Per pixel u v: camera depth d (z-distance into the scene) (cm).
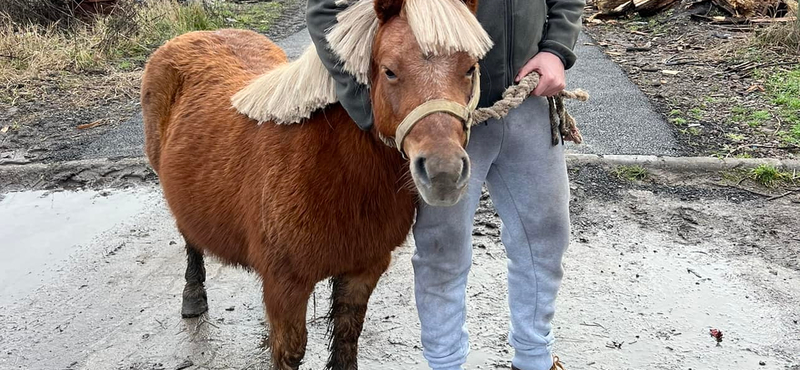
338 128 212
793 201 434
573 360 296
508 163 223
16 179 488
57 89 695
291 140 221
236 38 327
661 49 826
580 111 601
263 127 236
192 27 961
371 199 215
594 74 725
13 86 695
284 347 241
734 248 384
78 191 473
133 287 360
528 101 213
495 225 413
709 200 438
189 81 299
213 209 256
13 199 462
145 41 871
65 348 312
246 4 1221
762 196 442
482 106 210
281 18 1110
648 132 541
